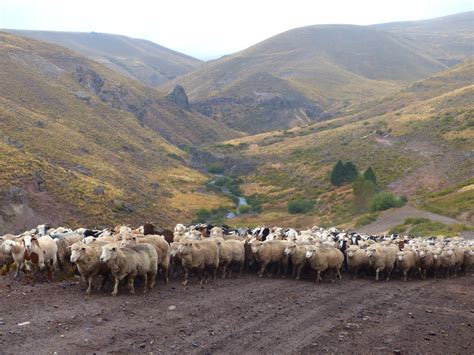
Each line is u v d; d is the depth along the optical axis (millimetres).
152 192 105500
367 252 21406
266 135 188125
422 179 94938
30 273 17562
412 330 13492
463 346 12320
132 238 17812
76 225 68250
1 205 62812
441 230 55781
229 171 150000
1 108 106938
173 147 165750
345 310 15383
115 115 160875
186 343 11570
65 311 13422
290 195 111625
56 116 130250
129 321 12922
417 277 23516
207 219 97688
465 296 18688
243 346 11625
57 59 191875
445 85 184875
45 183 74500
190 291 16969
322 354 11391
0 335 11305
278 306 15359
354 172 104062
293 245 20641
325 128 177875
